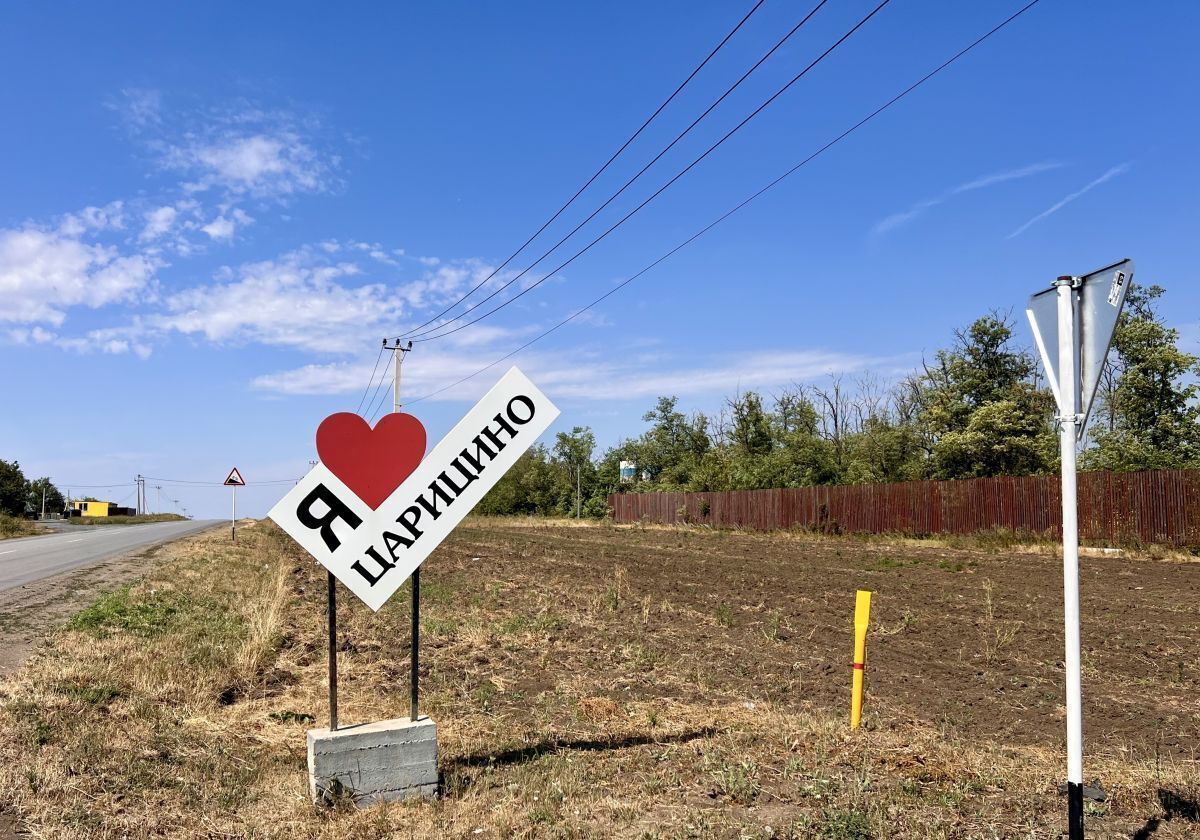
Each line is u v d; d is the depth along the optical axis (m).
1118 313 4.18
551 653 10.78
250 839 4.90
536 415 6.30
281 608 13.62
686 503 47.34
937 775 5.71
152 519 111.06
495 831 5.01
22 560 23.75
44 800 5.14
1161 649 10.71
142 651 9.63
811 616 13.75
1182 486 22.72
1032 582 18.06
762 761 6.12
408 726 5.67
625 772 6.05
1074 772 4.30
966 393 40.94
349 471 5.91
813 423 57.50
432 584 18.59
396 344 52.59
